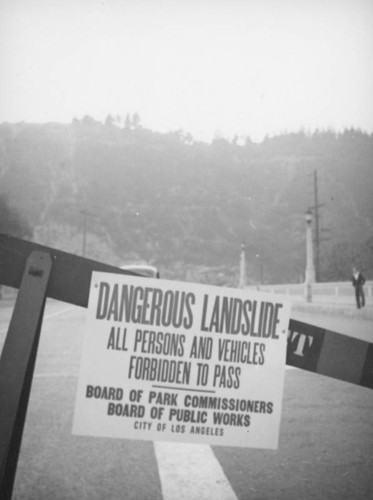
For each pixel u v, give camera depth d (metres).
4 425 1.26
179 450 3.26
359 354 1.50
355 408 4.52
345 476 2.83
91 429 1.44
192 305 1.50
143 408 1.46
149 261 184.50
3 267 1.39
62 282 1.43
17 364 1.29
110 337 1.46
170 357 1.48
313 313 20.77
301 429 3.82
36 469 2.91
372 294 20.83
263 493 2.58
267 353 1.52
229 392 1.50
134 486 2.66
